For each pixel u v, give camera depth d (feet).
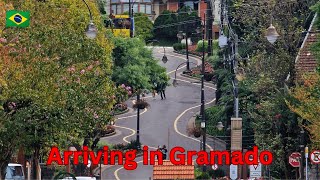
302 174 179.01
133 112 309.01
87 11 228.84
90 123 180.04
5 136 148.66
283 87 213.25
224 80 280.31
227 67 281.74
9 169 159.94
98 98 181.47
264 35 209.46
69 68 157.89
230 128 231.71
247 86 233.76
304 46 211.00
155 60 299.17
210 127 272.72
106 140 274.98
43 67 146.92
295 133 194.49
